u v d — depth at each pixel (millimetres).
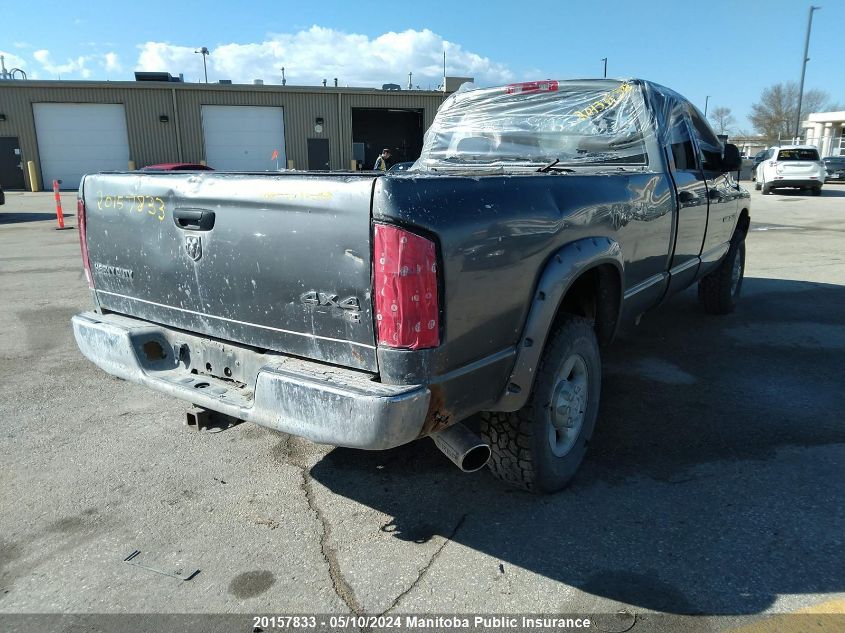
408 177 2254
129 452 3705
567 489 3229
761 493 3145
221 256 2682
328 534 2898
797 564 2605
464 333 2367
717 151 5445
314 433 2305
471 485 3299
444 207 2254
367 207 2189
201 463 3570
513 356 2660
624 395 4426
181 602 2467
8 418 4184
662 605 2395
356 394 2189
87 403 4441
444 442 2523
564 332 2967
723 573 2562
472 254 2342
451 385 2355
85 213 3336
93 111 31203
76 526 2977
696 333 5910
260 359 2646
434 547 2785
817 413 4090
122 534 2914
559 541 2801
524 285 2631
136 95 31391
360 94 34125
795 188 22891
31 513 3084
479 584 2541
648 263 3844
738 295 6797
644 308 4070
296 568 2662
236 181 2559
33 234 14406
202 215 2709
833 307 6824
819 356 5223
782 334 5848
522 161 4773
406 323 2191
